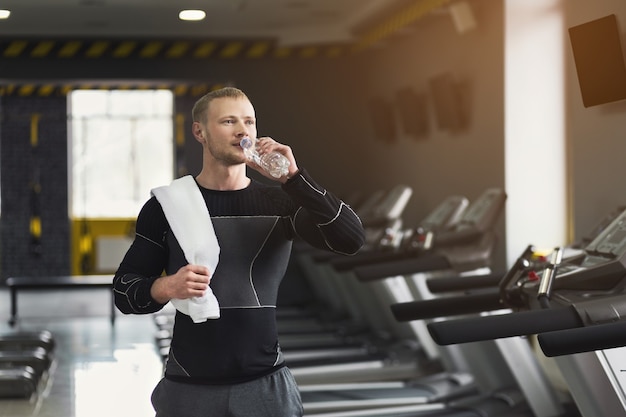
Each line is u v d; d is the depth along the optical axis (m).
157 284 2.54
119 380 7.23
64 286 10.29
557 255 3.59
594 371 3.33
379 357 7.19
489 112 7.53
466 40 7.99
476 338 3.06
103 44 10.87
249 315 2.65
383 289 6.56
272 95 11.11
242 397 2.63
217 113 2.65
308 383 6.69
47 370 7.29
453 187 8.42
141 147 14.34
